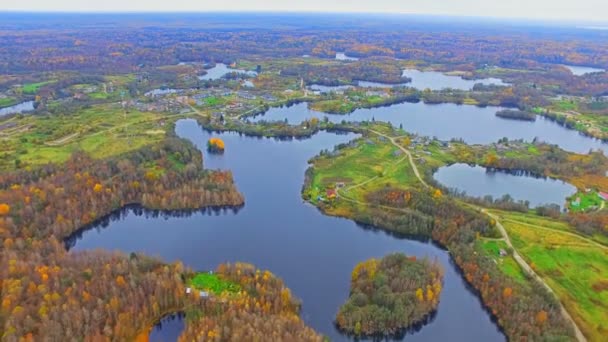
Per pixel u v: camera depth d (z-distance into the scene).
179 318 178.00
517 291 188.62
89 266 191.38
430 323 185.12
